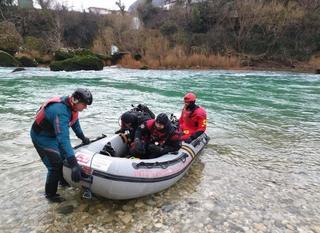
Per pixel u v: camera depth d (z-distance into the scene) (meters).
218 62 33.03
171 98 13.13
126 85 17.02
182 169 4.96
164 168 4.55
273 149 6.92
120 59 32.88
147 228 3.83
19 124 8.17
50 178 4.22
